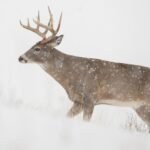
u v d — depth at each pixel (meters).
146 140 13.81
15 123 12.49
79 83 34.44
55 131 12.37
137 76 35.03
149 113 35.25
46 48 35.22
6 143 10.90
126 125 31.30
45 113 16.89
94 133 13.14
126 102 35.06
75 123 14.27
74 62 34.72
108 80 34.62
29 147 10.95
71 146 11.59
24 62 35.41
